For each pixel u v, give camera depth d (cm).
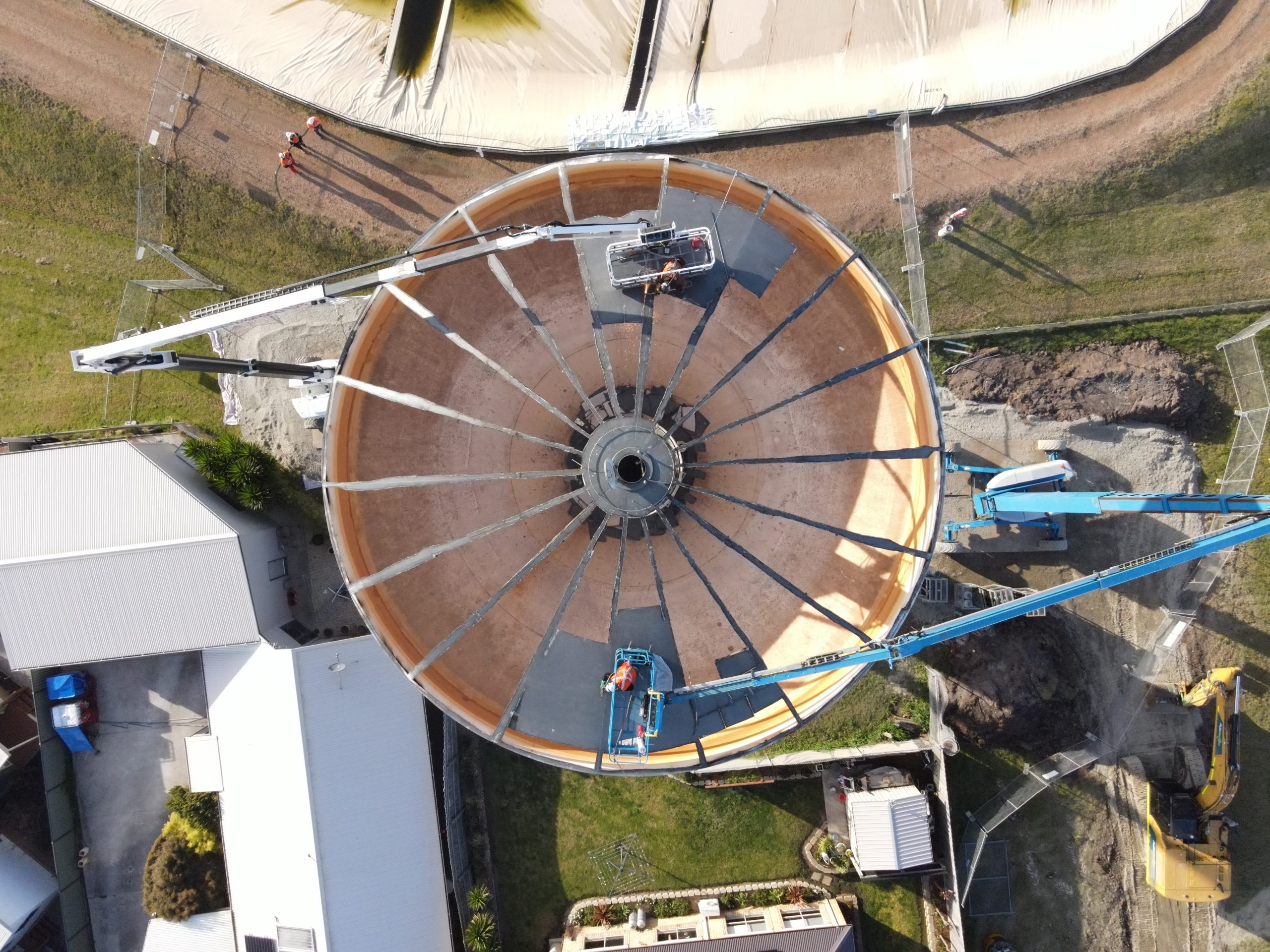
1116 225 2841
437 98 2888
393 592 2130
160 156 2861
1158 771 2848
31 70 2845
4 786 2838
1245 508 2147
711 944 2667
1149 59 2816
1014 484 2609
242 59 2859
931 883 2847
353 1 2889
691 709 2097
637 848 2866
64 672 2825
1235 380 2822
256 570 2659
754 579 2225
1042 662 2728
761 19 2894
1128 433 2812
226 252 2875
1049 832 2859
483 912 2788
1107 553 2817
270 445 2834
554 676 2100
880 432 2156
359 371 2089
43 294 2886
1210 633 2839
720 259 2072
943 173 2859
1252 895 2853
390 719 2664
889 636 2050
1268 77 2767
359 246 2877
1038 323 2850
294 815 2584
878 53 2880
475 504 2222
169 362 1995
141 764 2881
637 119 2881
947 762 2847
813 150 2870
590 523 2288
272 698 2616
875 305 2081
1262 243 2809
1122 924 2853
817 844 2862
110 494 2605
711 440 2284
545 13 2905
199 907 2753
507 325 2211
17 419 2888
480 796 2858
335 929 2558
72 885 2828
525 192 2117
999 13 2866
